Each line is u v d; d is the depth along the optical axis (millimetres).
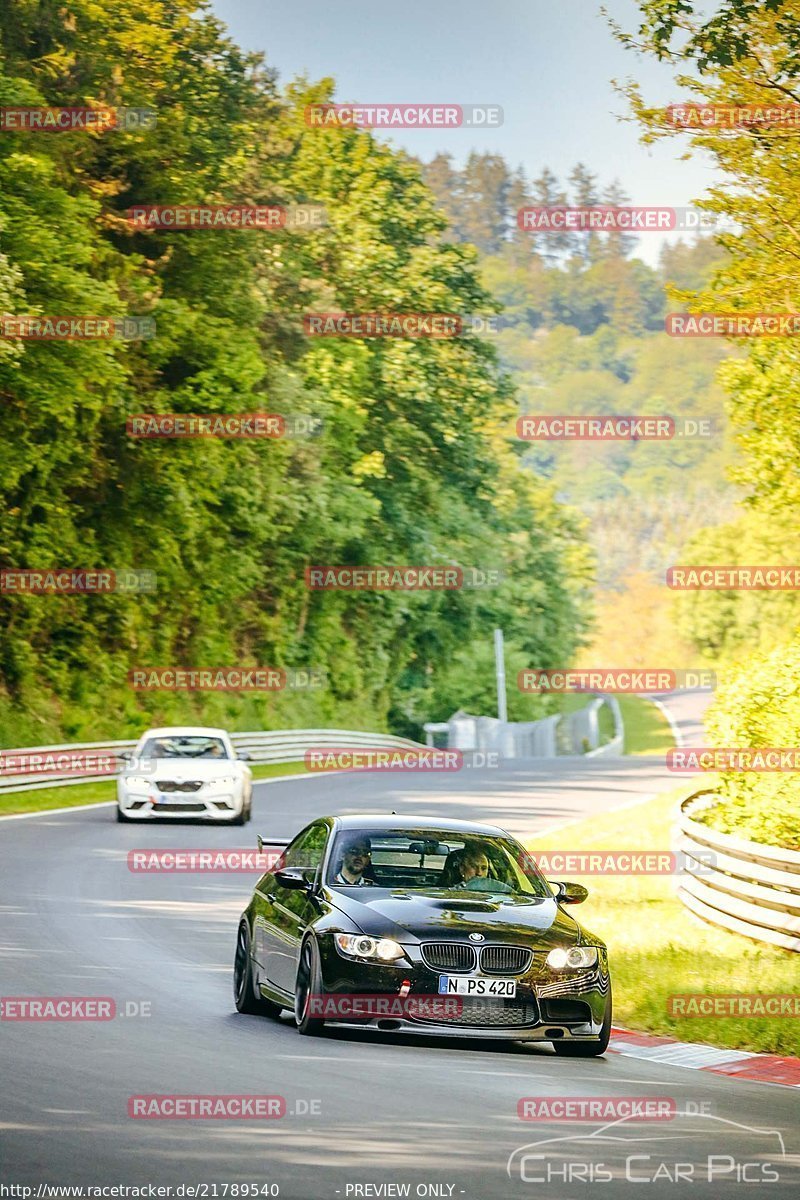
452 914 23859
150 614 111375
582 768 107500
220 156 117062
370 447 147250
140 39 108688
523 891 25578
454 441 149375
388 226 153875
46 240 84312
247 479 117438
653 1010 27844
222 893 43250
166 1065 20828
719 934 36500
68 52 100625
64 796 74500
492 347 157125
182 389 108688
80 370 86375
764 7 45344
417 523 149375
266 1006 26391
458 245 152625
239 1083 19703
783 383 57719
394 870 25391
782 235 51281
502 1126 18031
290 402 122875
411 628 158000
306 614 139875
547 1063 23000
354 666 144375
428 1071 21328
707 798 46250
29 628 97438
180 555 113375
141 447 104688
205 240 111375
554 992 23359
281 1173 15375
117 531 105250
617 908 41656
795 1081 22750
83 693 100438
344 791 81500
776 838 39188
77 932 34812
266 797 77062
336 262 146125
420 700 164375
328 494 133375
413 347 146625
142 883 44406
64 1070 20219
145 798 61031
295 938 24500
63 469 98188
